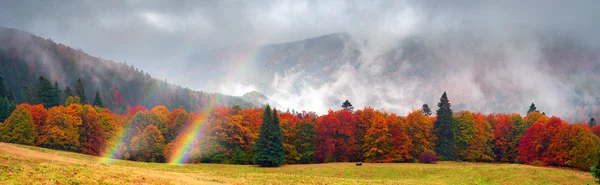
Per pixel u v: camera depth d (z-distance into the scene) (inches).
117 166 1667.1
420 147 3467.0
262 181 1744.6
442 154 3540.8
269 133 2866.6
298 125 3474.4
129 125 3528.5
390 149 3275.1
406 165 2760.8
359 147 3403.1
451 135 3575.3
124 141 3405.5
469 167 2532.0
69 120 3026.6
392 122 3378.4
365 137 3326.8
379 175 2404.0
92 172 1262.3
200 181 1499.8
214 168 2539.4
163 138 3400.6
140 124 3474.4
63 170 1216.8
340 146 3378.4
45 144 2977.4
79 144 3065.9
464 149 3693.4
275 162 2775.6
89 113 3216.0
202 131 3329.2
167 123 3784.5
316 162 3440.0
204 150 3142.2
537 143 3120.1
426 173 2437.3
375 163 2977.4
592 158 2551.7
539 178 2137.1
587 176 2235.5
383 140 3221.0
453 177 2263.8
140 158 3260.3
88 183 1082.1
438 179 2226.9
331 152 3302.2
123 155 3260.3
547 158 2960.1
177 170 2007.9
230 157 3201.3
